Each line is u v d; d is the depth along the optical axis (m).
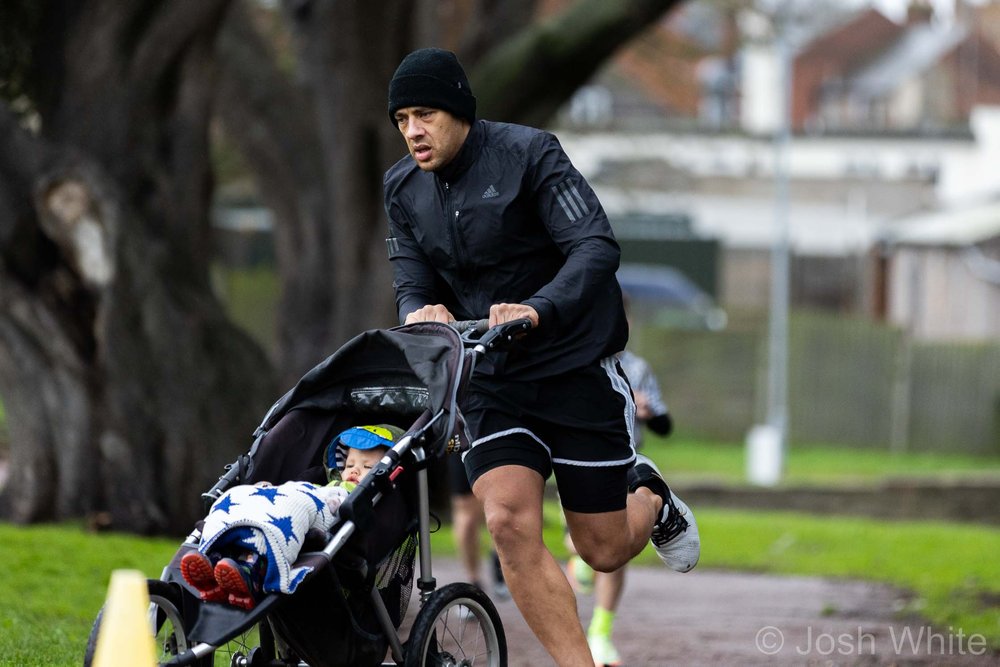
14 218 34.62
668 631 28.39
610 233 16.05
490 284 16.56
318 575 14.87
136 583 13.65
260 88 49.44
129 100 37.28
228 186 91.06
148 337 35.72
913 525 57.66
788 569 41.41
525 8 48.22
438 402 15.36
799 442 90.75
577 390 16.17
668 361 91.94
